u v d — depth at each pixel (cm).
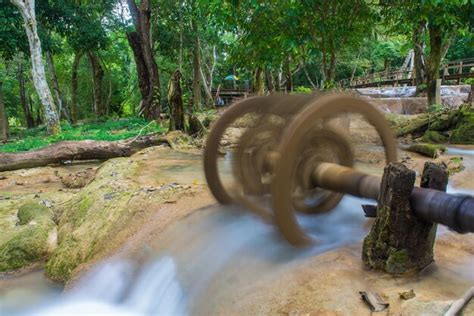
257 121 514
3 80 2861
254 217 491
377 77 3341
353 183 391
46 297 491
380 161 709
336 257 370
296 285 329
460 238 403
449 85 2223
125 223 552
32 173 1009
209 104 2820
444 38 1430
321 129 434
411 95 2022
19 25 1845
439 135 1060
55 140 1405
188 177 737
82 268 502
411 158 817
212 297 371
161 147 1131
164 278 441
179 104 1333
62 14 2136
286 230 414
